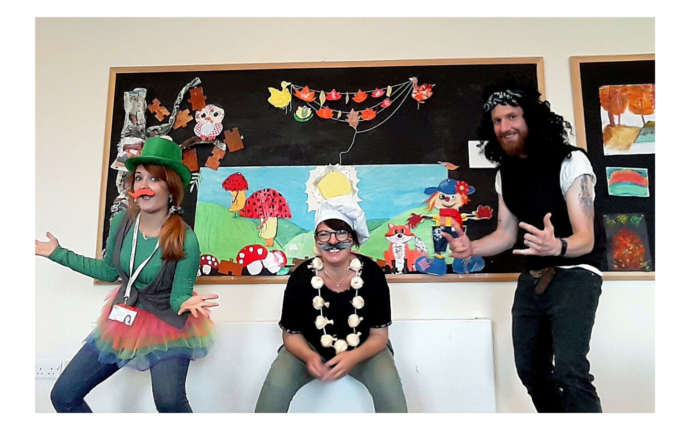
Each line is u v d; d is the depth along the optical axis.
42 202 1.97
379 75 1.98
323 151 1.94
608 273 1.84
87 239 1.95
